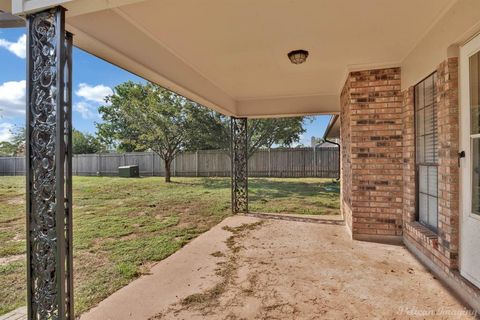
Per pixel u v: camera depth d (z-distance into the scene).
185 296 2.73
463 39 2.46
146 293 2.81
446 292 2.66
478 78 2.34
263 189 10.93
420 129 3.63
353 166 4.36
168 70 3.53
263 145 13.59
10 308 2.61
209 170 15.39
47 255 1.93
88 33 2.37
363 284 2.88
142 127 12.36
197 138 12.75
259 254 3.87
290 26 2.85
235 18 2.66
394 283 2.88
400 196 4.14
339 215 6.41
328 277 3.07
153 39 3.12
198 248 4.18
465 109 2.47
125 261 3.71
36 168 1.97
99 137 19.42
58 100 1.90
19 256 4.00
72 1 1.85
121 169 15.69
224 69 4.26
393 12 2.61
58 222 1.89
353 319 2.27
